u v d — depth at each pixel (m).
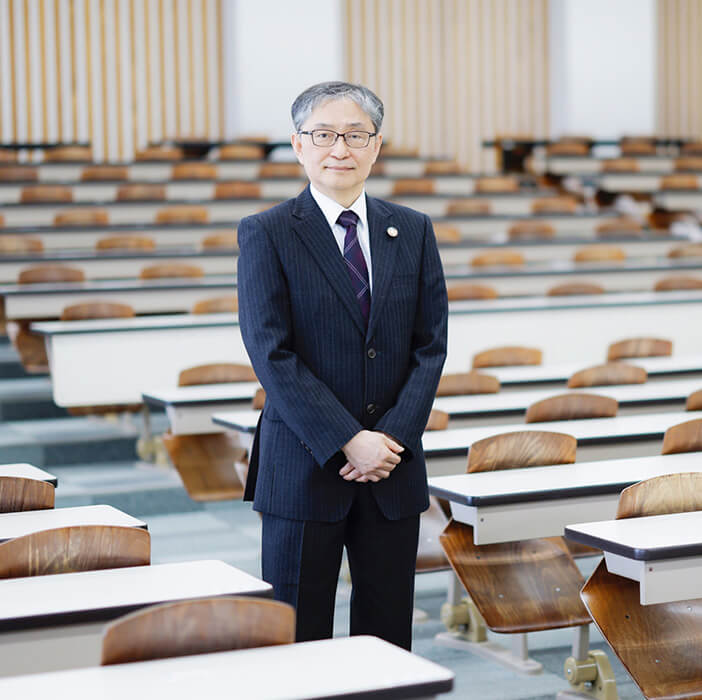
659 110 14.12
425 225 2.58
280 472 2.43
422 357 2.49
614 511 3.08
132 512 5.12
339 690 1.63
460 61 13.58
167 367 5.88
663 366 5.48
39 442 5.61
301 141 2.48
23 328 6.62
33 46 12.01
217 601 1.81
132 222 9.17
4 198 9.52
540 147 12.49
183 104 12.55
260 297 2.40
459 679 3.39
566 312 6.79
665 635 2.71
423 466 2.51
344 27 13.12
